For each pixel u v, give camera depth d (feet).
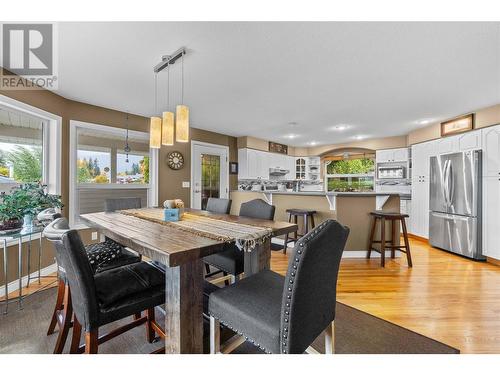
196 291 4.07
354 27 5.80
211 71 8.04
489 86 9.27
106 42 6.37
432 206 14.01
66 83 9.02
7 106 8.31
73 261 3.55
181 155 15.60
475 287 8.52
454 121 13.20
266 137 19.22
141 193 13.82
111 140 12.57
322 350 5.33
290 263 3.05
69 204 10.83
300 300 3.09
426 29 5.87
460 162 12.24
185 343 3.94
